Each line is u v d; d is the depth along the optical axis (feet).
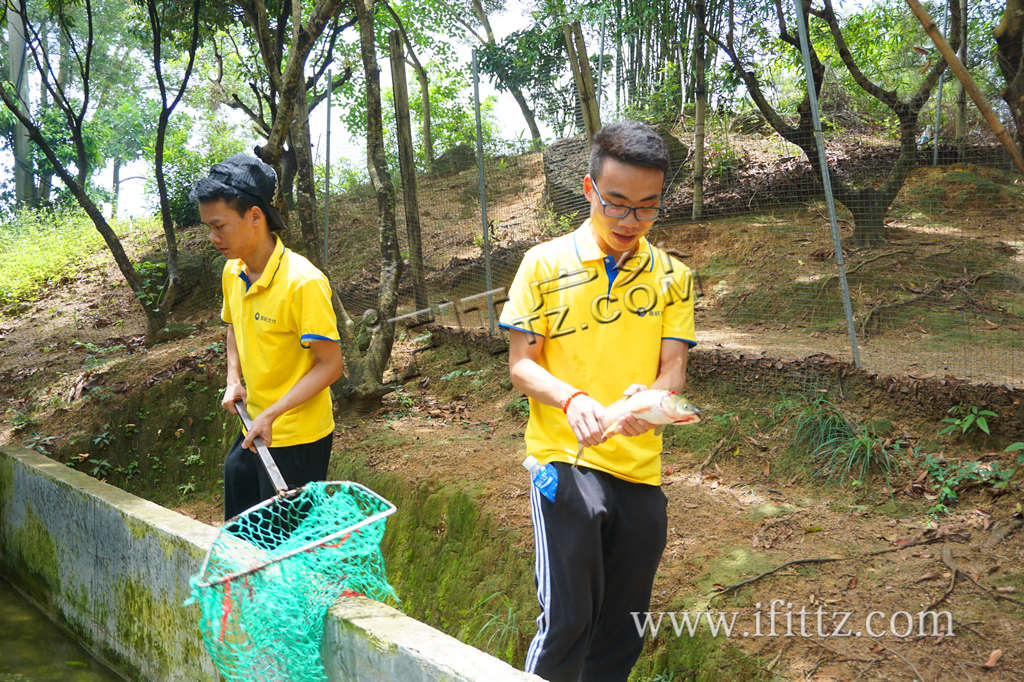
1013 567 11.34
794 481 14.61
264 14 20.70
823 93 30.86
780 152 31.09
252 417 10.44
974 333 19.57
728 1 28.04
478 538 14.60
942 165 25.18
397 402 20.79
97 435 22.24
